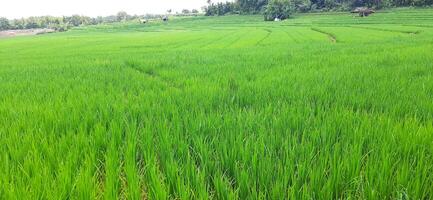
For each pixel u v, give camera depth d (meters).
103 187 2.77
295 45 29.61
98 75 11.09
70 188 2.54
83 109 5.40
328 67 10.77
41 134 3.98
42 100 6.64
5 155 3.18
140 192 2.51
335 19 106.25
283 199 2.33
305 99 5.82
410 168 2.61
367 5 136.88
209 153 3.15
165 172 3.00
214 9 199.12
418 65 10.02
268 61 14.63
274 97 6.19
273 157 3.04
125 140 3.82
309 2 156.12
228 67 12.47
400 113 4.81
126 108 5.47
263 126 3.89
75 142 3.62
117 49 38.44
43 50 42.03
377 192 2.38
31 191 2.40
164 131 3.82
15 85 9.02
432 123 4.09
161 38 63.47
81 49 41.09
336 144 3.09
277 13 139.50
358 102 5.47
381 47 20.06
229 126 4.04
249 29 89.50
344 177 2.62
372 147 3.17
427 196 2.47
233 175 2.91
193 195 2.41
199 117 4.43
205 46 40.19
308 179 2.68
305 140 3.43
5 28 192.38
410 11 105.50
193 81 8.71
